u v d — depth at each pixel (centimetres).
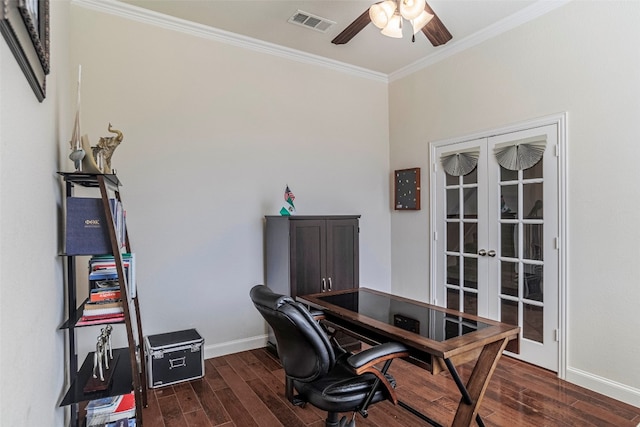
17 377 92
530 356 318
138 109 310
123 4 299
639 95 251
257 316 367
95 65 293
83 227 178
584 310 281
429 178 416
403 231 452
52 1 169
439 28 268
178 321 326
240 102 359
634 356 254
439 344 172
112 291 184
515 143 327
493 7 308
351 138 437
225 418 239
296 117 395
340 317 226
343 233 366
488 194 354
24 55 90
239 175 358
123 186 303
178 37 328
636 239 253
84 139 188
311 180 406
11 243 88
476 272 367
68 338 205
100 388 176
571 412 242
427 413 242
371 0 295
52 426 148
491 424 227
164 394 270
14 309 90
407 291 446
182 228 329
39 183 128
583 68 280
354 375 190
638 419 234
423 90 420
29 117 108
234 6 304
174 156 325
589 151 278
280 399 264
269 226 361
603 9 269
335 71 423
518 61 325
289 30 345
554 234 301
